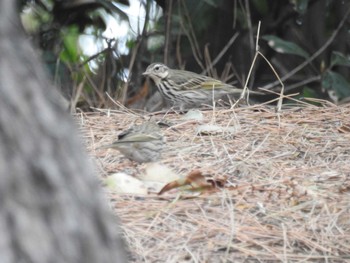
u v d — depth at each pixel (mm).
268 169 11875
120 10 18031
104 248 6000
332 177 11562
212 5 19547
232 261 9250
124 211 10258
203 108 16484
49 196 5797
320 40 20469
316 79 19781
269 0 20578
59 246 5797
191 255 9305
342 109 14711
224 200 10547
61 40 19000
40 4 18797
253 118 14211
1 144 5707
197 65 20578
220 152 12547
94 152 12797
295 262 9352
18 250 5703
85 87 18812
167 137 13336
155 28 20500
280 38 20250
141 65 19703
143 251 9375
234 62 20656
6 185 5699
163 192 10852
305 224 10062
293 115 14352
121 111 15109
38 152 5797
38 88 5871
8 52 5797
